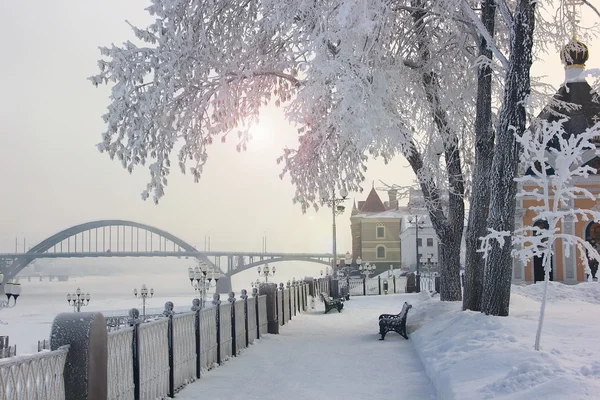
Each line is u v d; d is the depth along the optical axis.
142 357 7.62
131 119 16.69
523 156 9.18
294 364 11.33
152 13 16.38
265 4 14.92
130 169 16.98
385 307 26.66
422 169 17.95
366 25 12.13
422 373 10.02
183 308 59.69
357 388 9.04
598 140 35.50
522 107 12.66
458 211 18.28
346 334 16.34
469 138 20.08
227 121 18.33
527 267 36.97
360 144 13.16
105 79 16.42
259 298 15.61
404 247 94.31
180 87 17.36
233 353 12.40
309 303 27.34
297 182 21.12
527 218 35.50
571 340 9.02
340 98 13.31
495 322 11.05
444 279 18.45
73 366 5.68
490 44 13.38
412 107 18.12
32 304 137.62
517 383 6.32
